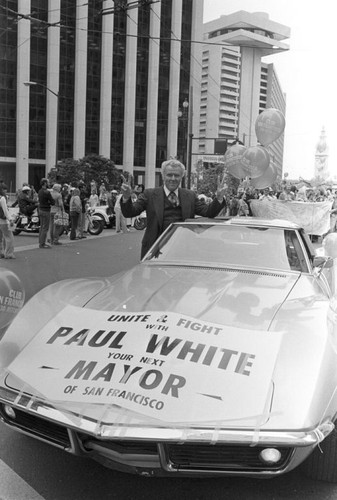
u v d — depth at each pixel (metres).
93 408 2.51
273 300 3.42
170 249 4.58
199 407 2.46
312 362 2.71
